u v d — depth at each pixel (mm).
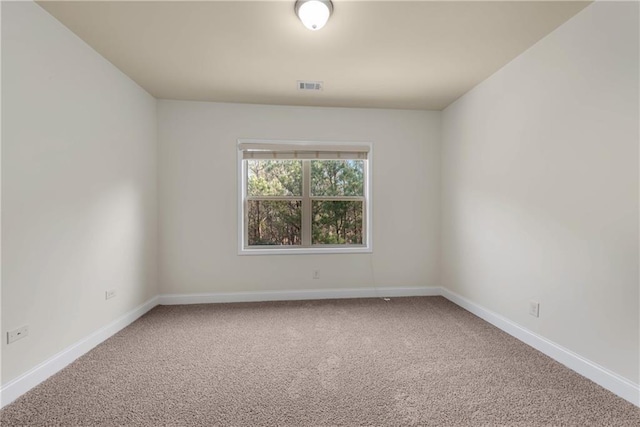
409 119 3811
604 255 1831
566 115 2070
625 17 1694
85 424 1535
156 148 3432
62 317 2076
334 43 2322
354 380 1934
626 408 1648
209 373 2016
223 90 3203
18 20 1738
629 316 1705
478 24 2082
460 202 3410
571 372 2010
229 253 3578
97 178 2436
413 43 2320
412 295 3834
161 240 3479
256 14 1970
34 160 1853
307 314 3160
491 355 2258
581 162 1967
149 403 1699
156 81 2979
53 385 1864
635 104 1656
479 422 1549
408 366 2102
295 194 3855
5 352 1682
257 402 1712
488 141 2912
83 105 2270
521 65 2480
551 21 2051
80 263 2250
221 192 3555
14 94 1721
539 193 2309
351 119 3736
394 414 1610
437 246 3865
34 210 1856
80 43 2232
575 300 2020
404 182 3814
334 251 3730
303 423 1547
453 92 3277
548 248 2232
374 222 3779
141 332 2691
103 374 1995
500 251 2760
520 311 2521
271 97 3395
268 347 2402
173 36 2217
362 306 3420
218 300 3557
